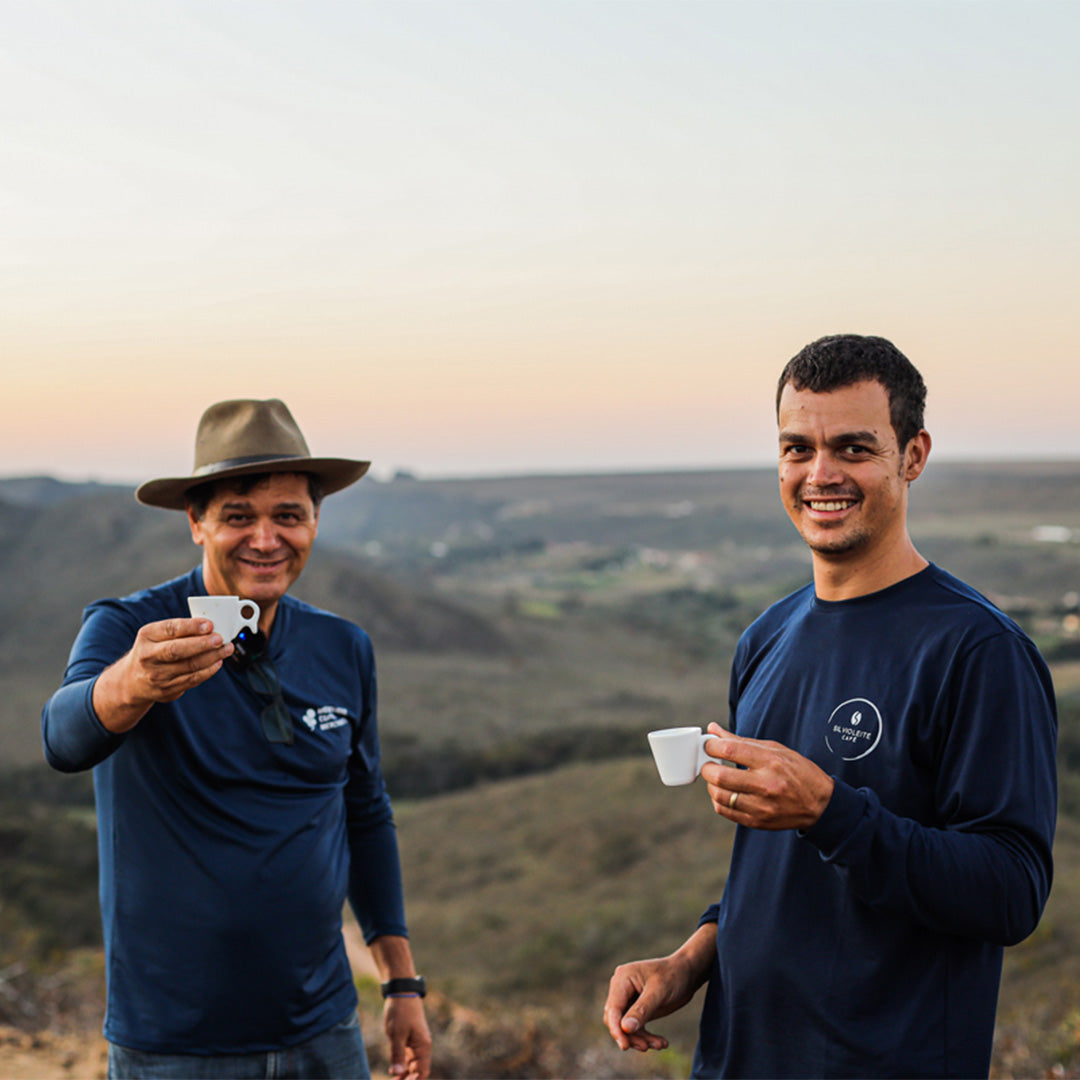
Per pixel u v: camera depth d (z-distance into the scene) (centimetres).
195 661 183
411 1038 266
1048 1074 566
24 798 4925
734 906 188
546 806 5053
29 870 2348
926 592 178
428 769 6538
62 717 204
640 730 7281
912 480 188
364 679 257
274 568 236
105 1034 224
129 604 239
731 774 158
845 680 179
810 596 200
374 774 266
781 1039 176
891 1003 167
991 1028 168
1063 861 3228
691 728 170
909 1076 163
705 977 202
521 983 2847
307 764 236
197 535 241
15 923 1088
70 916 1975
